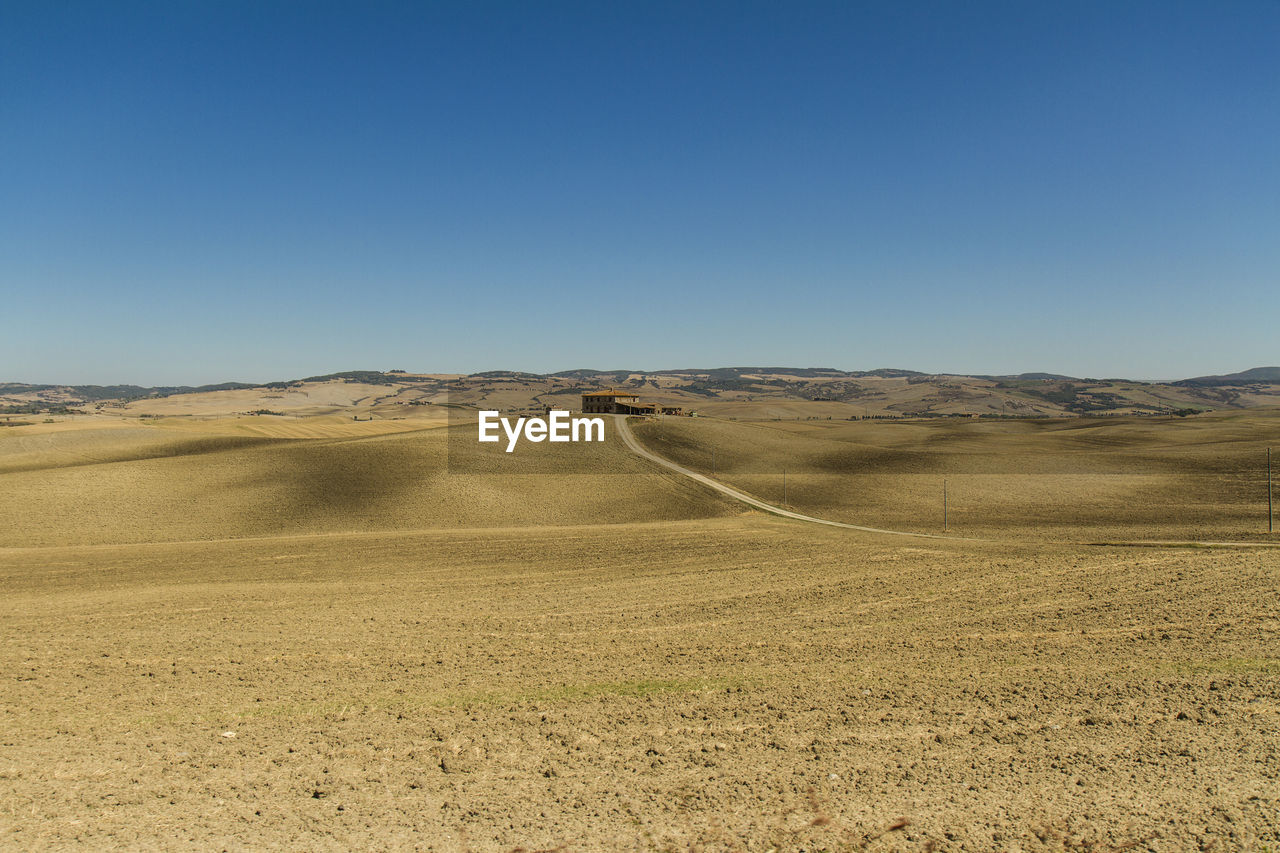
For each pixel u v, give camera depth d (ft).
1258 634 65.41
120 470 214.48
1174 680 52.70
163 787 36.37
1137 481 237.04
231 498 193.77
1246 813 33.45
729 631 73.41
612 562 120.16
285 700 50.65
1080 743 41.73
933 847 30.89
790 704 49.08
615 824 32.68
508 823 32.73
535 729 44.68
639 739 42.96
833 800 35.04
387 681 55.52
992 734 43.29
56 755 40.55
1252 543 126.31
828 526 168.66
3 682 55.52
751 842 31.22
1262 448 301.43
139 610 84.23
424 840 31.27
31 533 158.51
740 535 150.61
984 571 105.29
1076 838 31.55
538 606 86.53
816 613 81.30
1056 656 60.85
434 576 108.78
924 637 69.31
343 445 261.65
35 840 30.99
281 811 33.83
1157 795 35.32
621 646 67.36
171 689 53.47
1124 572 99.91
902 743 42.09
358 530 171.42
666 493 219.41
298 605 87.56
